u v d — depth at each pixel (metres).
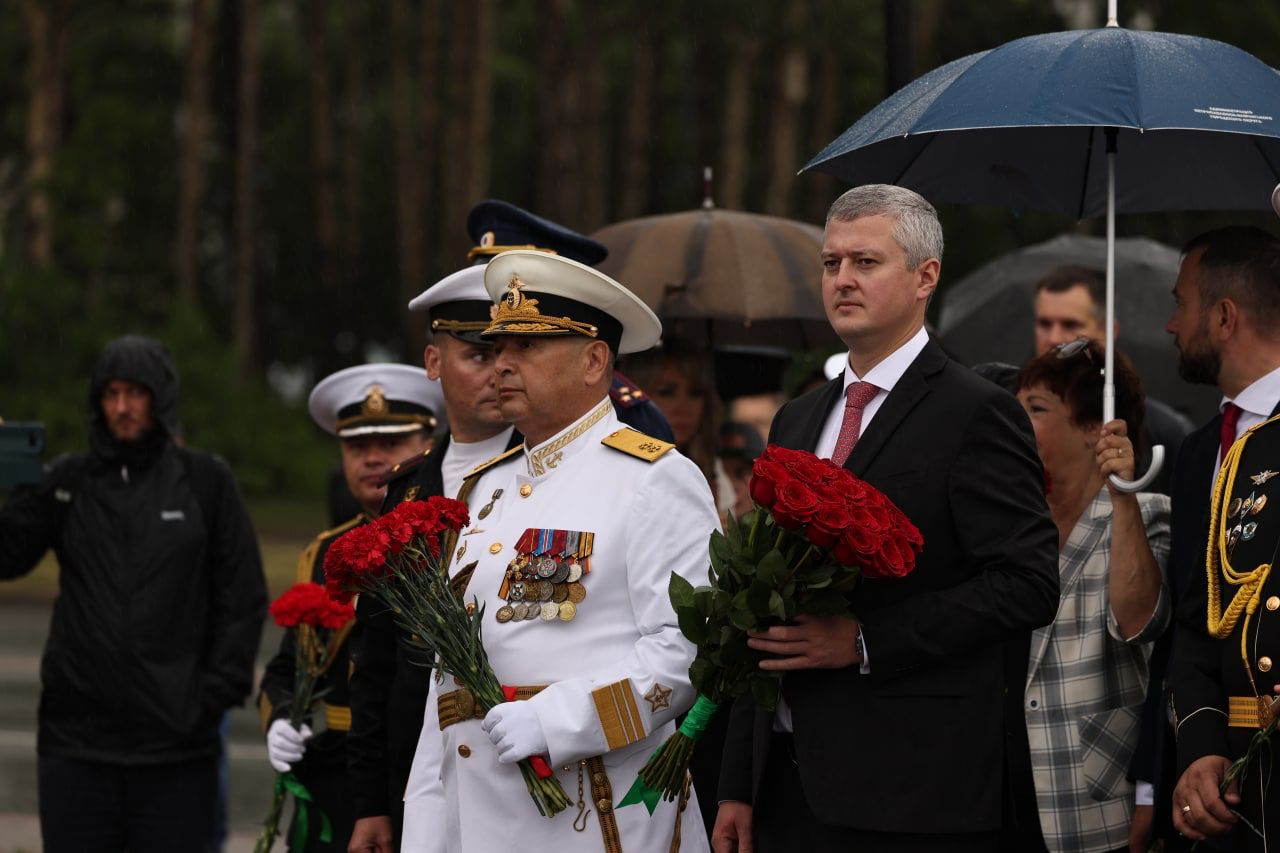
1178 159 9.40
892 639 7.13
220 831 13.40
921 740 7.21
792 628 7.16
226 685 11.91
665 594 7.46
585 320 7.75
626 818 7.52
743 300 12.22
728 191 58.69
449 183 60.19
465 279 9.29
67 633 11.80
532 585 7.58
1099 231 48.31
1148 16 53.66
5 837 15.68
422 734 8.28
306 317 82.12
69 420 57.78
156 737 11.71
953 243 53.97
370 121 80.31
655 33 61.91
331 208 74.56
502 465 8.18
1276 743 7.39
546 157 57.88
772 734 7.75
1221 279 8.41
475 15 59.03
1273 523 7.62
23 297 60.31
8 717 21.92
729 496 12.84
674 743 7.32
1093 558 8.63
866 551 6.79
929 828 7.15
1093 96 7.68
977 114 7.75
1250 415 8.32
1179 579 8.34
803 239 12.87
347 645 10.30
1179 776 7.73
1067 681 8.47
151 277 67.25
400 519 7.52
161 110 72.12
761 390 14.82
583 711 7.29
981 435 7.31
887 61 12.02
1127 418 8.95
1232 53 8.12
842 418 7.74
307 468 61.59
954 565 7.30
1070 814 8.31
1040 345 12.64
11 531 11.94
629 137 62.72
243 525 12.16
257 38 67.69
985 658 7.37
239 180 68.06
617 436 7.81
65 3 64.94
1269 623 7.48
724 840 8.04
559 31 57.62
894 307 7.50
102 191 66.00
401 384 11.02
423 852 8.05
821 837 7.43
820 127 58.41
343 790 10.27
